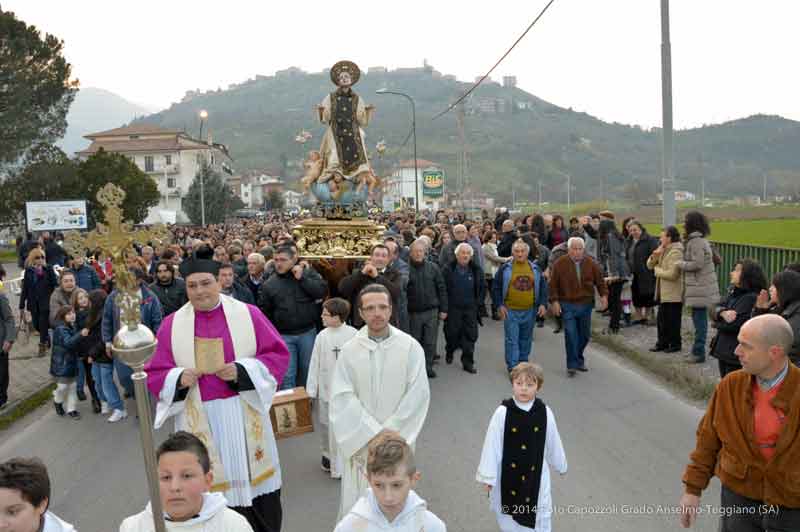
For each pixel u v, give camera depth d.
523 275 9.61
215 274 4.32
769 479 3.49
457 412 8.20
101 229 2.92
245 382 4.21
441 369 10.48
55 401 8.86
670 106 11.28
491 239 15.20
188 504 2.99
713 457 3.86
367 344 4.50
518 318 9.71
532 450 4.44
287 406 5.64
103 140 78.00
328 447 6.57
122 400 8.73
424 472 6.36
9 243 52.94
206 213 54.97
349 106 11.71
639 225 12.46
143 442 2.80
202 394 4.25
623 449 6.78
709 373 9.10
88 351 8.55
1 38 40.97
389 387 4.46
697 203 92.06
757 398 3.58
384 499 3.09
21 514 2.99
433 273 9.88
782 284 5.51
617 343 11.23
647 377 9.41
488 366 10.62
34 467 3.09
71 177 43.50
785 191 123.50
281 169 178.50
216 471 4.23
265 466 4.39
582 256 9.59
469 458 6.68
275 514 4.52
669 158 11.38
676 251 10.24
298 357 8.22
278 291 8.04
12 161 41.66
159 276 9.01
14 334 9.12
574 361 9.65
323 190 11.66
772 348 3.43
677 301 10.23
